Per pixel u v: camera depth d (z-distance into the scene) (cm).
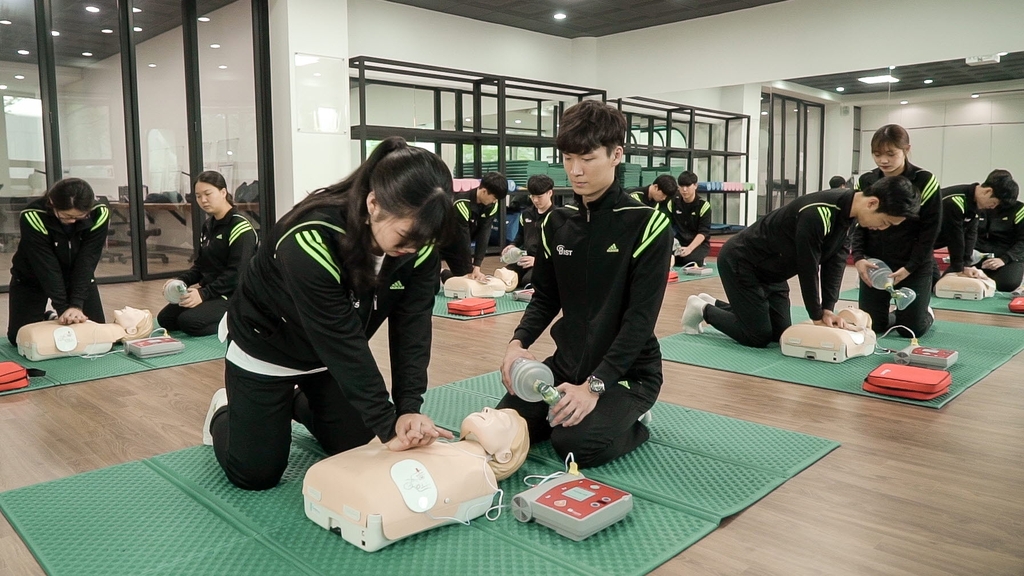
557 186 877
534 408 213
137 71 634
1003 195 479
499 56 920
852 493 184
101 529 163
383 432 155
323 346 146
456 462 166
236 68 687
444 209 124
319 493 162
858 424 240
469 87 877
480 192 511
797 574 143
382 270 150
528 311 219
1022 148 674
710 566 147
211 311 389
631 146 976
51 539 158
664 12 868
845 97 788
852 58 782
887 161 352
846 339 323
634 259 195
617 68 982
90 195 314
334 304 143
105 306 498
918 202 289
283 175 691
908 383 266
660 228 192
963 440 224
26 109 574
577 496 167
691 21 903
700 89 902
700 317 390
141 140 641
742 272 350
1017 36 677
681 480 191
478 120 859
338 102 705
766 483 188
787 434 228
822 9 797
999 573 143
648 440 222
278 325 162
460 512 164
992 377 299
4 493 184
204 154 685
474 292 519
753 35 853
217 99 683
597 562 147
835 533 161
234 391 173
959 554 151
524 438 190
